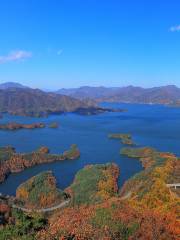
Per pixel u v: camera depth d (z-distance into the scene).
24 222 64.12
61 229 62.12
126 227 66.69
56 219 82.50
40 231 59.16
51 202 137.38
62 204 135.38
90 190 141.75
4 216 76.19
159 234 65.25
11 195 157.62
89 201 128.00
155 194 113.12
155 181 130.50
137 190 130.00
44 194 142.62
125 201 98.06
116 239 61.47
